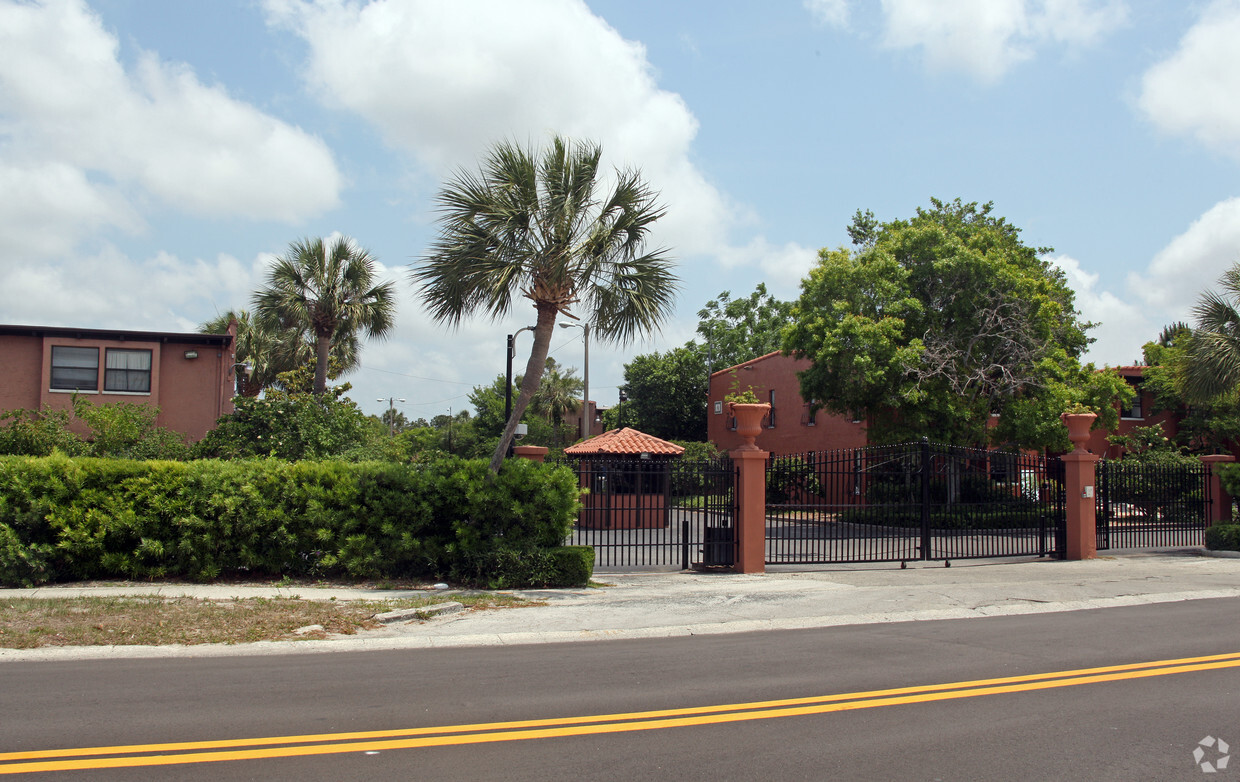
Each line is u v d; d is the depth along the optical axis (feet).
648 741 17.61
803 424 117.70
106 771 15.51
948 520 58.90
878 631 31.65
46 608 32.37
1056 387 85.10
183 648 27.40
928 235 86.33
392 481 42.78
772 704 20.57
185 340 88.12
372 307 84.99
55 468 39.81
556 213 43.11
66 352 84.94
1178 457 98.37
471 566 41.96
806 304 88.48
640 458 90.33
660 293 45.42
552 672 24.30
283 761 16.17
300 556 42.60
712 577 46.42
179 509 40.81
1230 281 61.46
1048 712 19.95
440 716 19.44
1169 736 18.10
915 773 15.75
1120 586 42.83
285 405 68.33
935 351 83.25
